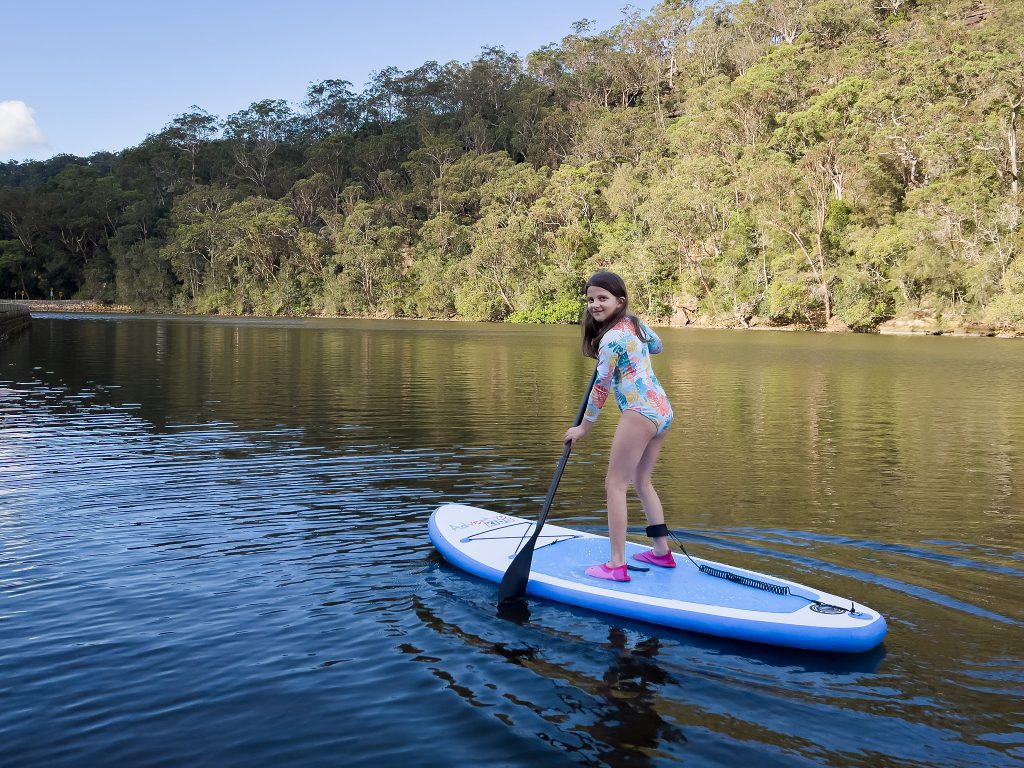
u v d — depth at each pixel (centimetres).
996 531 483
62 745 240
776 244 5256
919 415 1084
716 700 274
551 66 10238
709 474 670
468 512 481
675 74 9119
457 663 300
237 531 480
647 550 407
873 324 4669
